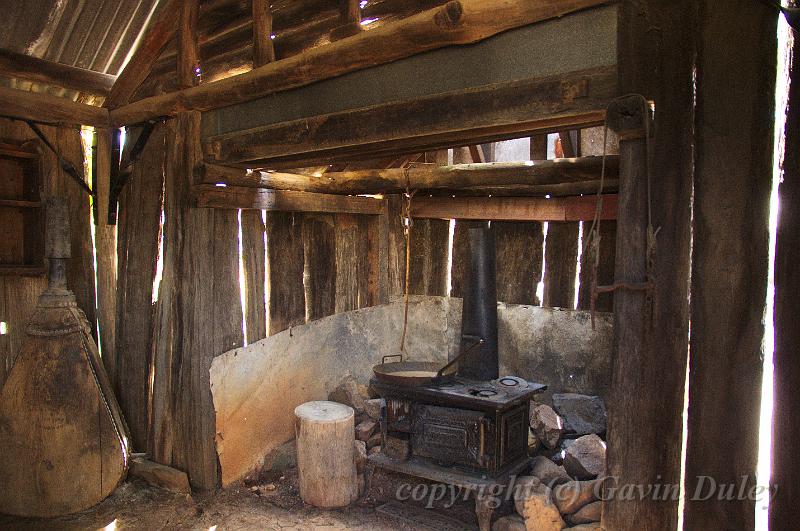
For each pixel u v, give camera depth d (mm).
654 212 2189
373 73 3027
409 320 6125
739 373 2098
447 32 2625
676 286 2160
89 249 4531
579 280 5320
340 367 5512
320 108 3279
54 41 4230
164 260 4258
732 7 2074
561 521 3562
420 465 4051
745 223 2082
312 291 5230
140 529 3771
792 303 2086
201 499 4121
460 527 3869
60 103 4199
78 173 4438
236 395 4414
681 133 2148
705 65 2121
